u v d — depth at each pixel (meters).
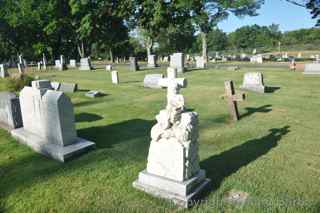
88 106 10.43
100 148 5.83
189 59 47.19
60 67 32.09
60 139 5.48
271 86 13.56
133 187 4.14
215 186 4.11
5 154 5.70
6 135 7.00
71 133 5.67
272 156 5.11
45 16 39.75
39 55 50.09
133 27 38.12
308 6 15.10
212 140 6.11
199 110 9.17
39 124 6.04
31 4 40.69
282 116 7.94
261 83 12.20
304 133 6.35
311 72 17.11
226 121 7.71
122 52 65.81
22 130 6.76
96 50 68.00
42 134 6.03
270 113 8.36
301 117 7.75
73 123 5.70
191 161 3.81
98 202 3.80
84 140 5.94
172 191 3.74
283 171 4.51
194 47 82.50
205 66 26.33
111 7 18.14
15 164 5.19
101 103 10.94
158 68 26.97
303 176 4.32
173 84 4.13
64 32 43.69
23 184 4.40
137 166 4.91
